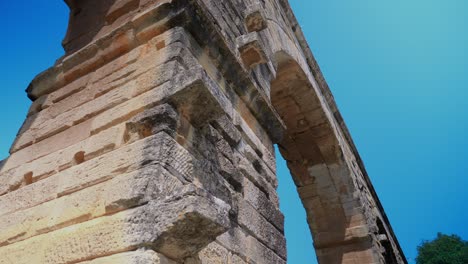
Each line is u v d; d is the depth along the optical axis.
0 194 4.67
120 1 6.43
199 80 3.79
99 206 3.42
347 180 14.16
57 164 4.41
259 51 6.18
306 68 12.89
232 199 4.36
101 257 3.06
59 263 3.27
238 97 5.67
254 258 4.39
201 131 4.26
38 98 5.91
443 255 29.53
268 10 9.95
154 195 3.15
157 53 4.66
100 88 4.98
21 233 3.88
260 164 5.61
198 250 3.11
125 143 3.92
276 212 5.45
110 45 5.34
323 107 13.44
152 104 4.02
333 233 13.70
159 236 2.88
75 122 4.83
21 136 5.38
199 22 4.94
